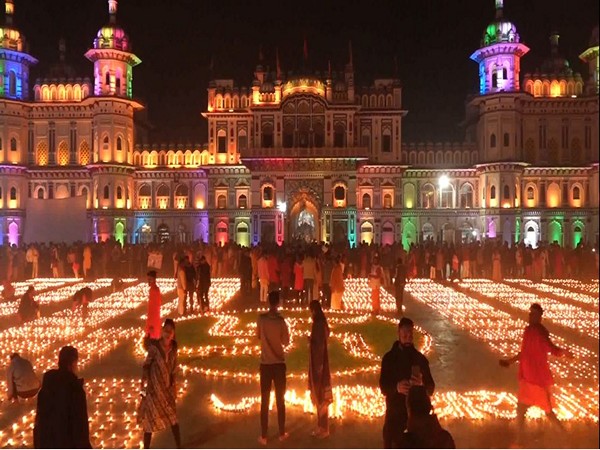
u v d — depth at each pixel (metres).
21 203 63.69
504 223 62.03
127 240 63.44
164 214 66.31
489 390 13.34
